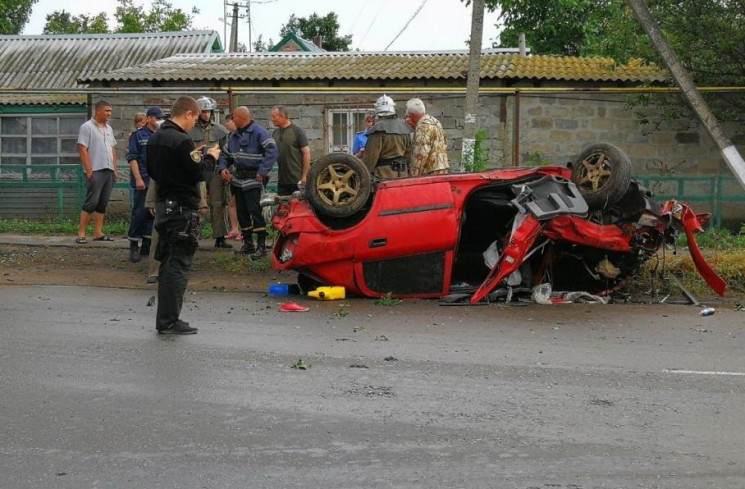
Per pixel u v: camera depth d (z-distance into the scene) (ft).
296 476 14.79
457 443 16.42
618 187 31.12
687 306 31.83
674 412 18.43
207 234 49.29
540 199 31.30
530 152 56.80
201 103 41.83
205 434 16.80
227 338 25.17
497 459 15.61
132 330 26.22
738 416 18.19
